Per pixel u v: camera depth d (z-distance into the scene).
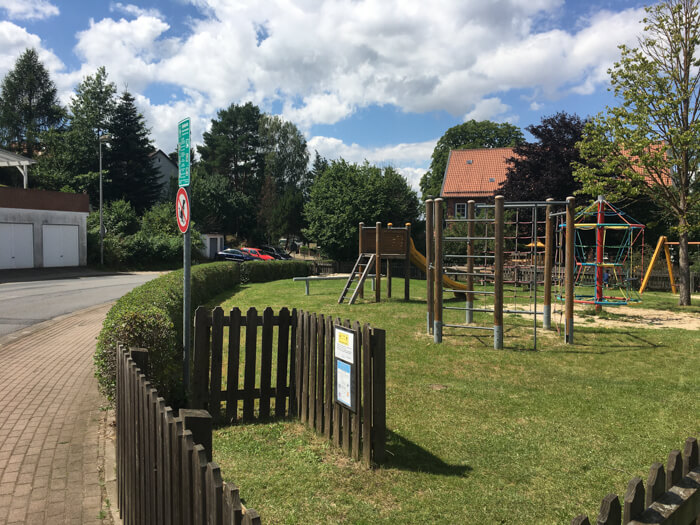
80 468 4.42
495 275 8.98
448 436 4.94
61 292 19.84
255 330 5.36
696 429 5.16
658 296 19.00
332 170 37.94
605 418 5.47
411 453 4.54
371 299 16.23
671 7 15.09
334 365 4.65
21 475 4.29
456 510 3.56
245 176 75.00
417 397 6.17
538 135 29.75
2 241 29.47
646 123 15.36
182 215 5.71
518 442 4.80
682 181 15.55
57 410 6.01
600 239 14.30
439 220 9.27
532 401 6.04
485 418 5.46
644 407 5.83
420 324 11.40
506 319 12.37
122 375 3.57
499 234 8.91
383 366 4.22
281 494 3.77
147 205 55.47
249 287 21.36
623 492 3.84
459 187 43.56
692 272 22.48
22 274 28.52
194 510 2.03
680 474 1.88
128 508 3.27
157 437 2.51
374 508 3.58
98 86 54.94
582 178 16.42
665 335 10.26
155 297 7.53
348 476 4.07
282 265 28.17
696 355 8.54
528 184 29.56
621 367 7.74
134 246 37.38
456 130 56.22
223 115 77.38
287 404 5.76
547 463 4.35
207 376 5.30
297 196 60.53
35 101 57.59
